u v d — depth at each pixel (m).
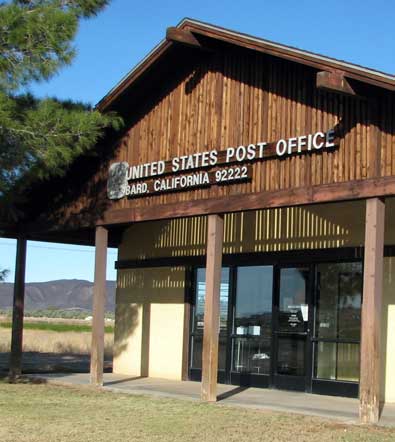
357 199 9.97
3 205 14.18
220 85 12.28
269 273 14.22
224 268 15.06
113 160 14.14
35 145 12.32
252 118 11.64
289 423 9.62
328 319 13.14
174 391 13.15
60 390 13.17
